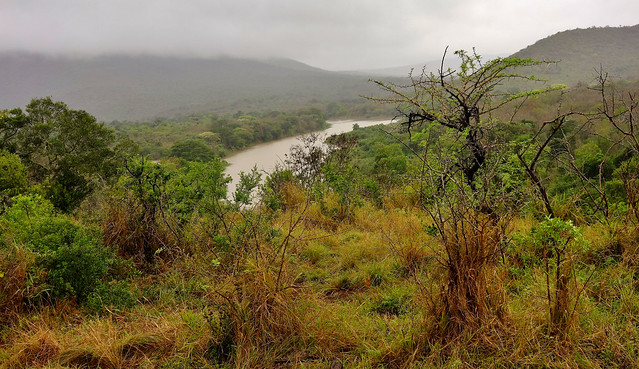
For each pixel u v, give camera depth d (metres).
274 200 5.50
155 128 117.75
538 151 3.60
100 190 5.48
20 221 4.21
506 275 2.99
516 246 3.19
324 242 5.07
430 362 2.36
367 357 2.55
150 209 4.79
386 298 3.42
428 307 2.67
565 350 2.28
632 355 2.22
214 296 2.96
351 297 3.68
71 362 2.68
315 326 2.85
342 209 6.37
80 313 3.33
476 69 4.12
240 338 2.60
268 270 2.93
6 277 3.31
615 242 3.44
